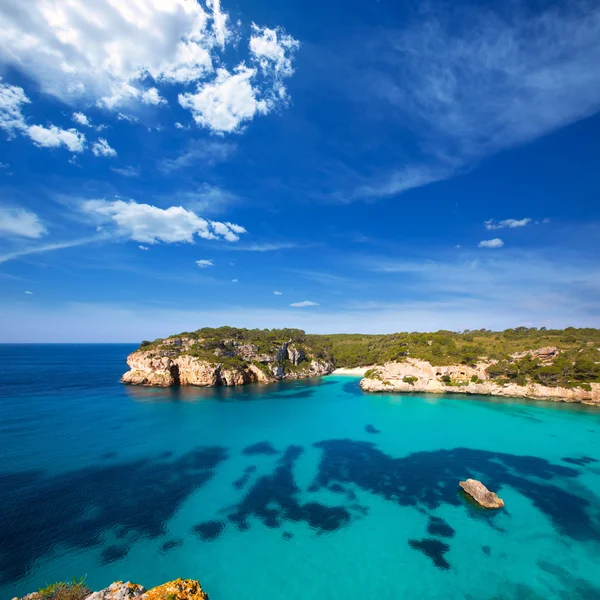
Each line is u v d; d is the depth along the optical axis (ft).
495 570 94.58
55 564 94.53
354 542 105.70
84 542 104.06
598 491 138.92
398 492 136.98
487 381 343.87
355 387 407.64
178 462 164.66
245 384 417.90
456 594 86.43
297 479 147.74
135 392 344.28
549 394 313.94
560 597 85.56
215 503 127.03
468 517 119.55
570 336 426.92
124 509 122.21
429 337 436.76
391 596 85.66
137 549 101.24
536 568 95.40
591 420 246.27
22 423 229.04
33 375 479.82
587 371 305.94
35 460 165.68
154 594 48.75
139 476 148.66
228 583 89.45
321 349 593.42
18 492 133.80
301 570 93.97
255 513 120.78
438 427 229.25
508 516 120.37
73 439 196.85
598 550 103.09
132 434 207.92
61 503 125.80
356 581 90.33
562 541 107.04
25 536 106.52
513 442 198.80
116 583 57.00
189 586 51.55
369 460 170.50
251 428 224.53
